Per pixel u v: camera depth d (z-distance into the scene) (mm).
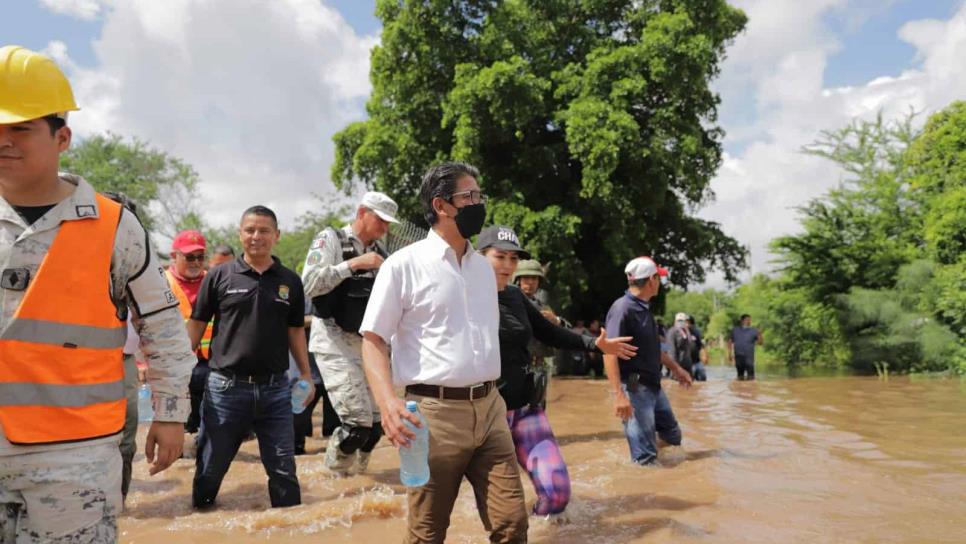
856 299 21000
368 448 5457
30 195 2102
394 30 21672
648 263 5875
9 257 2025
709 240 23766
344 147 23750
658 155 20094
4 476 2016
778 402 11141
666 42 19922
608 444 7062
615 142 19500
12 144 2002
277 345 4578
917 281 20094
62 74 2137
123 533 4004
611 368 5516
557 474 4094
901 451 6496
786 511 4379
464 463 2934
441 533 2996
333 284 5012
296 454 6668
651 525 4070
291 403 4703
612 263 23938
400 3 22656
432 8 21547
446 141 22703
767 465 5828
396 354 2990
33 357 2031
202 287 4586
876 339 20688
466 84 20219
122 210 2285
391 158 22359
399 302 2912
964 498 4695
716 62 22391
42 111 2023
